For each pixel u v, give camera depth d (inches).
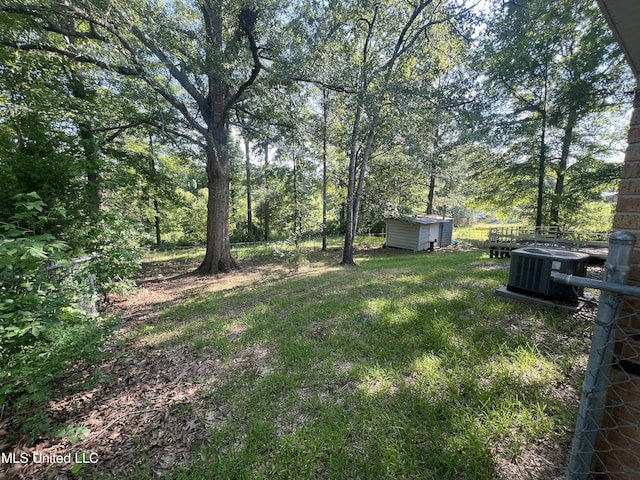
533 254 145.3
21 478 74.0
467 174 611.2
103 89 313.9
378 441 76.3
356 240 800.3
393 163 569.9
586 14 389.1
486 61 353.4
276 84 269.0
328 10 265.7
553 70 444.8
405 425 80.5
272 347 136.5
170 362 130.7
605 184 441.7
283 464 73.0
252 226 857.5
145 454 79.9
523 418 77.6
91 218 182.2
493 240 394.3
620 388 48.7
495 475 64.5
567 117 440.1
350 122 431.2
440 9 329.4
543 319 126.3
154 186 446.0
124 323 193.3
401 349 120.5
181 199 541.0
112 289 205.3
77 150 179.3
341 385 102.0
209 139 337.1
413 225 631.8
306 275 341.1
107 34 228.2
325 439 78.9
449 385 93.6
